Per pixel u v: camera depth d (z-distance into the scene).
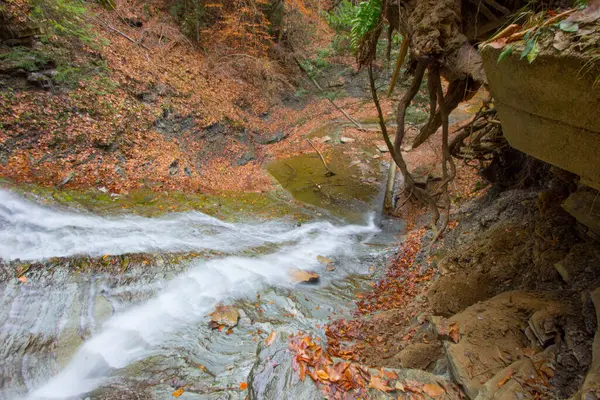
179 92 13.60
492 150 8.08
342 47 21.05
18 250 6.16
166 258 7.36
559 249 4.95
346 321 6.31
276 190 12.48
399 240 10.05
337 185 13.14
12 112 8.65
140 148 10.85
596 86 1.85
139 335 5.48
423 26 3.75
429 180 12.10
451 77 4.45
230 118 15.02
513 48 2.26
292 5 19.31
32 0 9.88
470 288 5.50
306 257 9.03
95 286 6.09
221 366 4.82
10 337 4.71
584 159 2.33
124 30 14.09
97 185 8.98
